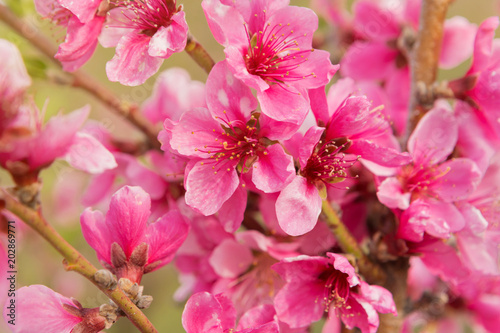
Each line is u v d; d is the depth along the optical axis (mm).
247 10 351
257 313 360
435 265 376
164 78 445
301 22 353
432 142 375
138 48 352
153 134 418
